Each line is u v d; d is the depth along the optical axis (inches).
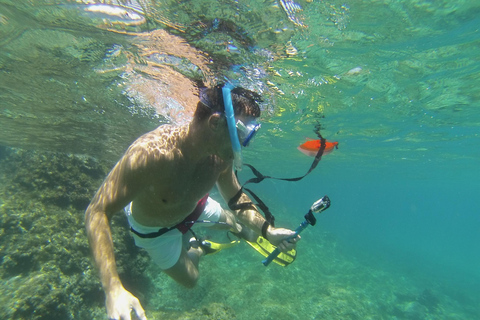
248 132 33.0
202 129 32.8
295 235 40.4
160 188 34.8
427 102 128.6
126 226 137.6
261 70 85.4
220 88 32.5
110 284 24.6
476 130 179.9
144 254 142.9
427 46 78.2
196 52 72.2
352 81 101.5
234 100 33.0
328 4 58.4
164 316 110.3
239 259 197.9
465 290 335.6
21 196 125.9
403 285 273.7
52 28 61.9
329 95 115.7
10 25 60.7
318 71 90.9
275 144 238.2
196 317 102.8
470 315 238.7
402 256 501.0
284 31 65.1
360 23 65.9
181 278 51.6
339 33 69.3
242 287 161.3
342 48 76.9
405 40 74.5
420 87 110.1
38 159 142.3
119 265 123.9
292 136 199.9
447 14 64.3
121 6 54.4
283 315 141.6
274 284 170.7
